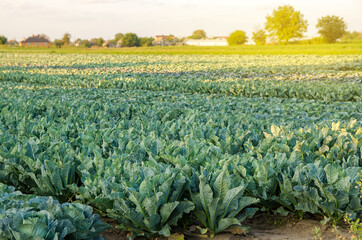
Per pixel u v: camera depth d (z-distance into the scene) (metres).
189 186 4.71
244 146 6.93
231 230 4.73
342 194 4.72
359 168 5.00
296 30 111.12
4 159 5.86
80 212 3.87
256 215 5.39
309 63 37.59
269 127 8.80
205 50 76.31
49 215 3.61
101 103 12.34
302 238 4.71
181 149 6.07
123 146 6.59
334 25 108.88
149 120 9.81
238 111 11.69
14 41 174.88
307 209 4.94
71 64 39.56
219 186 4.50
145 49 88.25
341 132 7.33
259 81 21.31
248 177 5.09
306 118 10.18
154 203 4.29
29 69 32.38
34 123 8.41
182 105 12.49
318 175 4.97
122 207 4.40
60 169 5.40
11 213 3.76
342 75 25.23
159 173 4.83
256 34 116.44
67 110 11.12
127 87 21.48
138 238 4.66
